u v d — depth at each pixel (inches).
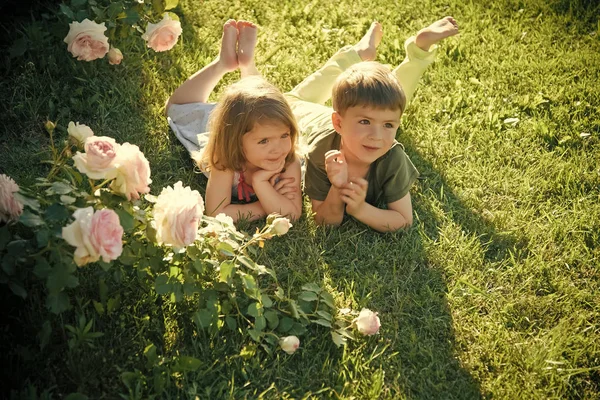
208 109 120.3
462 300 97.5
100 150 77.0
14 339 81.0
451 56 148.6
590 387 87.8
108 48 116.5
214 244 90.4
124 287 89.4
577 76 143.9
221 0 157.8
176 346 86.0
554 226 109.4
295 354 87.6
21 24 132.5
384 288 98.1
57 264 74.5
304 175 112.4
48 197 87.3
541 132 128.8
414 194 115.3
